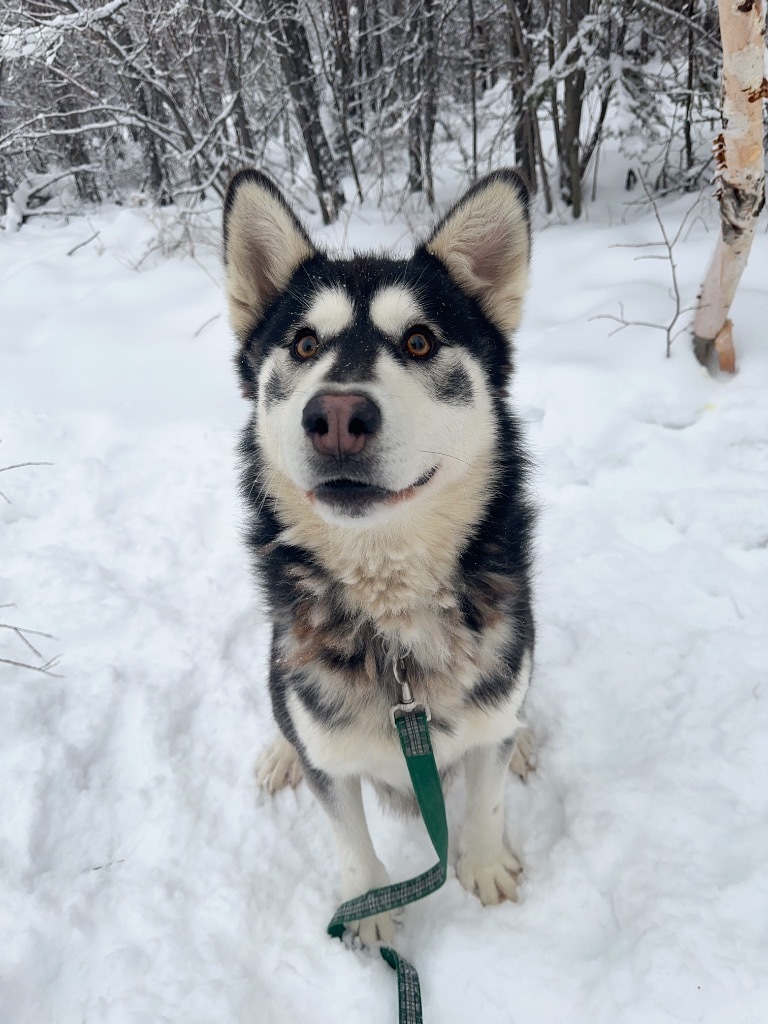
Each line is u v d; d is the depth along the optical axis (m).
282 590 0.55
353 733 0.52
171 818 0.63
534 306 1.31
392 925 0.57
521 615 0.56
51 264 1.86
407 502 0.47
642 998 0.48
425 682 0.52
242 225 0.56
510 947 0.53
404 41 1.81
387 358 0.48
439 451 0.48
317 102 1.85
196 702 0.75
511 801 0.65
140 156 2.83
